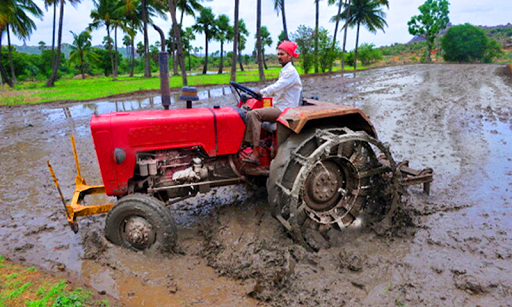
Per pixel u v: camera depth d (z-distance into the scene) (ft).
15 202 16.03
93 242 11.94
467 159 19.54
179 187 11.84
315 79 71.67
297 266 10.18
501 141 22.58
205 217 13.96
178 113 11.76
